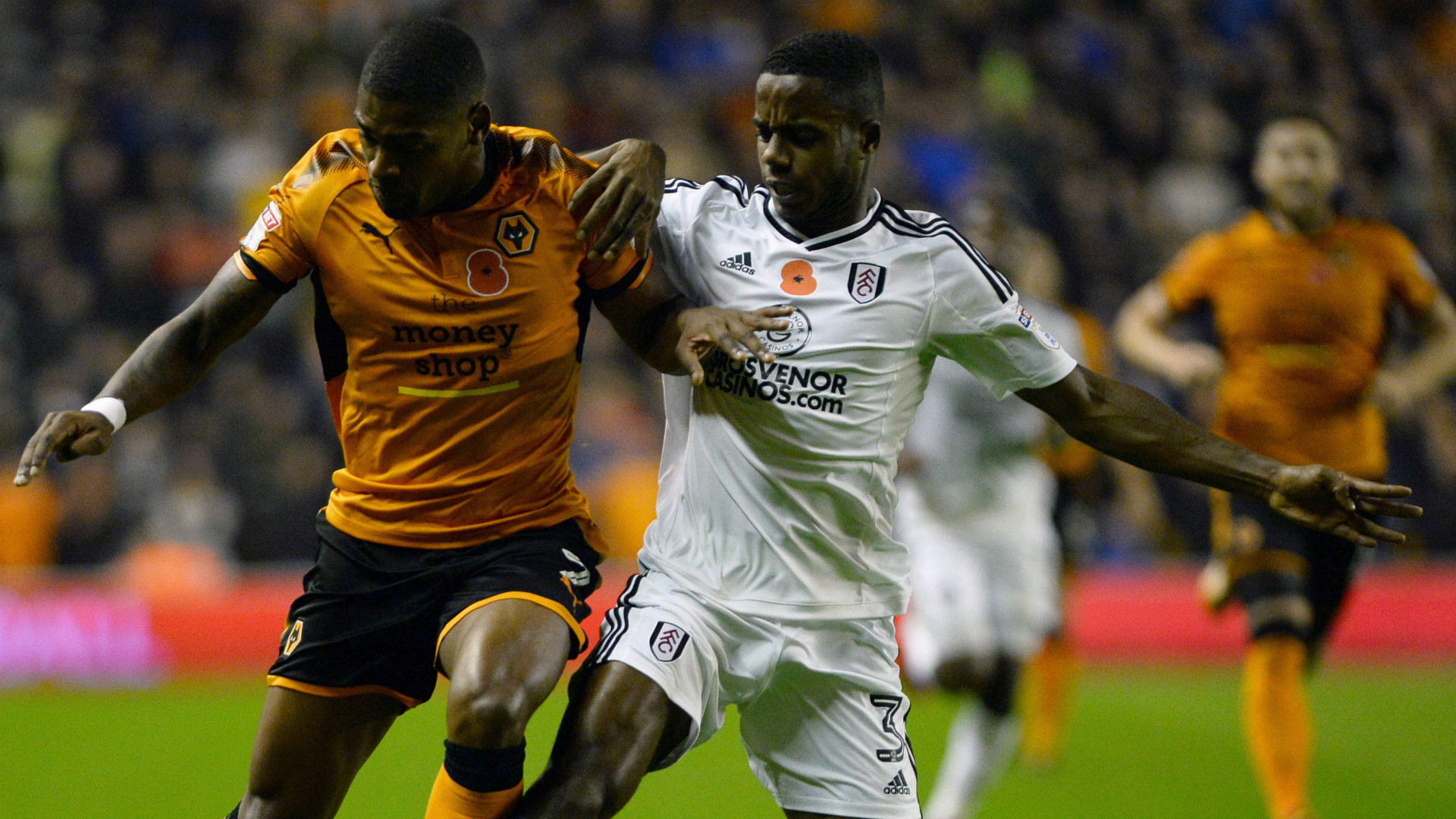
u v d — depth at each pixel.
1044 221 50.00
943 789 21.81
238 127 48.31
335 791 13.54
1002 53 56.62
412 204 12.12
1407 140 56.91
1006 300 13.40
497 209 12.64
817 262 13.17
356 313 12.85
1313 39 60.06
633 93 51.28
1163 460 13.50
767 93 12.52
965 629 21.34
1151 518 34.06
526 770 25.20
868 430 13.37
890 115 52.84
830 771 13.69
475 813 11.93
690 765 27.17
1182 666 38.78
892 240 13.23
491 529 13.20
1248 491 13.36
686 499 13.59
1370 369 22.12
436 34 11.96
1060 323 23.36
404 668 13.31
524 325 12.82
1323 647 23.28
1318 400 22.00
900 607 14.04
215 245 45.91
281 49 50.28
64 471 39.19
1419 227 53.72
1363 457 22.19
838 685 13.57
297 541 39.59
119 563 38.56
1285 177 21.70
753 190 13.84
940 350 13.62
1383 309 22.09
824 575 13.53
